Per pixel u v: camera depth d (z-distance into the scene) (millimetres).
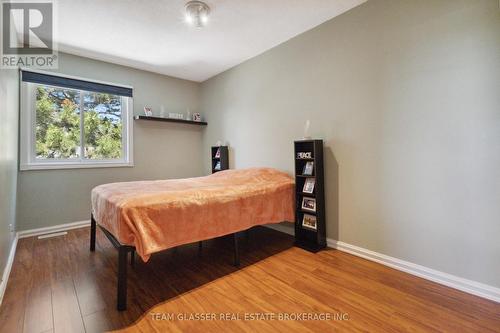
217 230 2146
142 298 1745
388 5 2174
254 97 3596
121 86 3764
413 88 2039
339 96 2566
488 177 1704
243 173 2988
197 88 4703
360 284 1918
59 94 3307
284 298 1742
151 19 2561
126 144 3896
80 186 3424
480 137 1731
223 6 2375
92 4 2289
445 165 1887
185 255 2508
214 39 3029
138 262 2334
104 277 2035
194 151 4648
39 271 2127
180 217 1910
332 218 2662
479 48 1725
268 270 2166
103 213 2014
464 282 1803
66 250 2592
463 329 1422
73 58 3357
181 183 2570
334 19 2584
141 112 4008
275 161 3332
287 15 2545
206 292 1822
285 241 2908
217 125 4336
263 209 2541
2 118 1781
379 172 2271
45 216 3158
